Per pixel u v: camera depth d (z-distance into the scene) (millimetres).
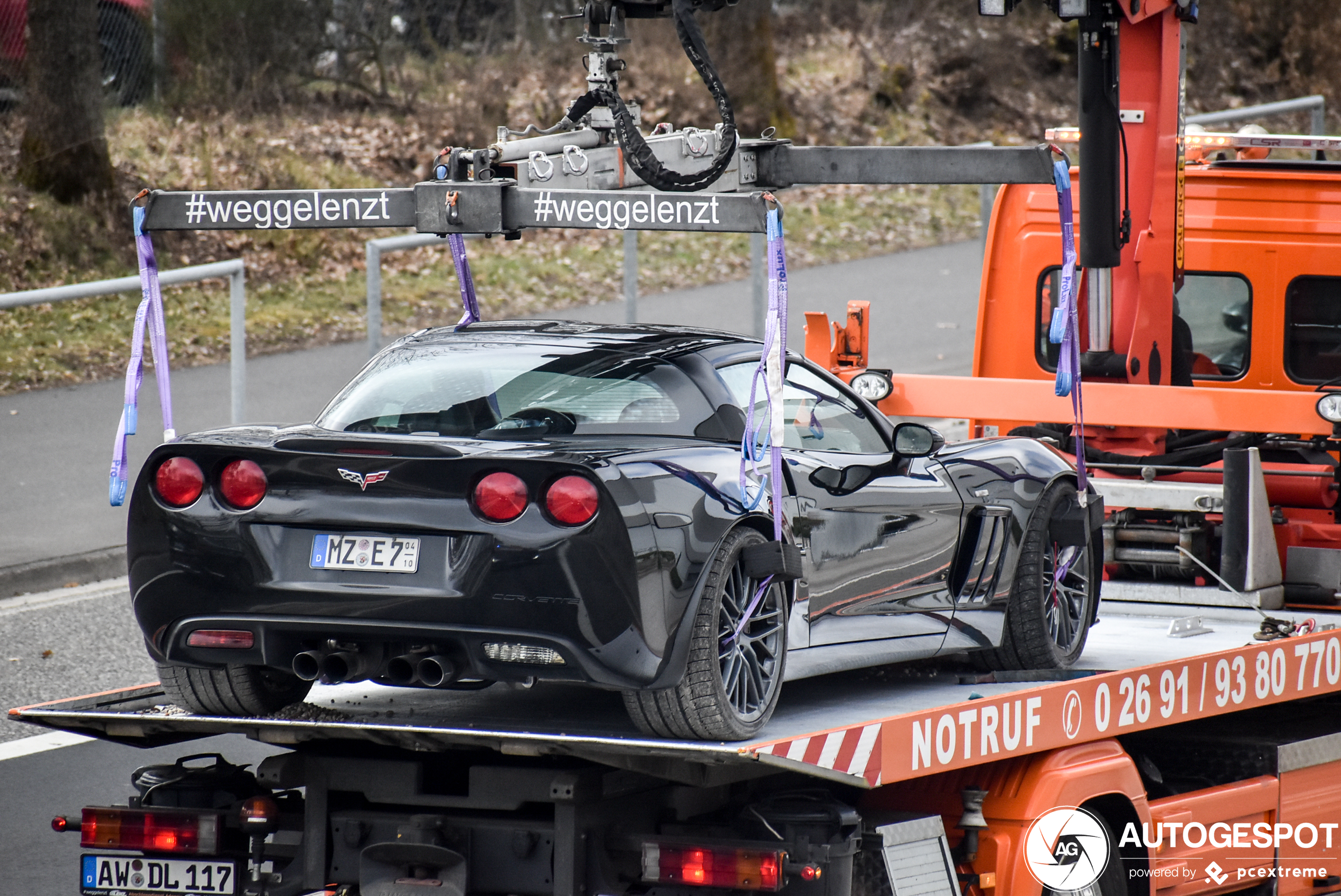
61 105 83438
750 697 20859
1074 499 27703
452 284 87812
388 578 19562
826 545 22828
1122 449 33375
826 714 22234
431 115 99938
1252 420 31391
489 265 90438
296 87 97250
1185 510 31703
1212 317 37406
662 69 107250
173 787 21984
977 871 22203
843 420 24781
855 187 110375
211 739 35906
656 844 19328
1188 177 37250
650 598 19250
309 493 19938
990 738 21656
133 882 21484
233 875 21156
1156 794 26016
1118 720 23906
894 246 102688
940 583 25234
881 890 20469
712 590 19922
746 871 18953
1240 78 133625
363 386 23016
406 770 20656
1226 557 29438
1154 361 35312
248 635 20391
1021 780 22578
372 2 99438
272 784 21062
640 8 25125
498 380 22281
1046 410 32281
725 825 20188
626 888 19906
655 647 19297
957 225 107750
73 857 28250
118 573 50781
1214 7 135750
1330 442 32438
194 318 77188
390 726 19625
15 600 47188
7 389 62312
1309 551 31219
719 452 21250
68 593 48219
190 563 20406
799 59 122438
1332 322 36438
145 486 20703
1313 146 37312
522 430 21406
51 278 80625
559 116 102062
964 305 88188
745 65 108812
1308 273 36469
